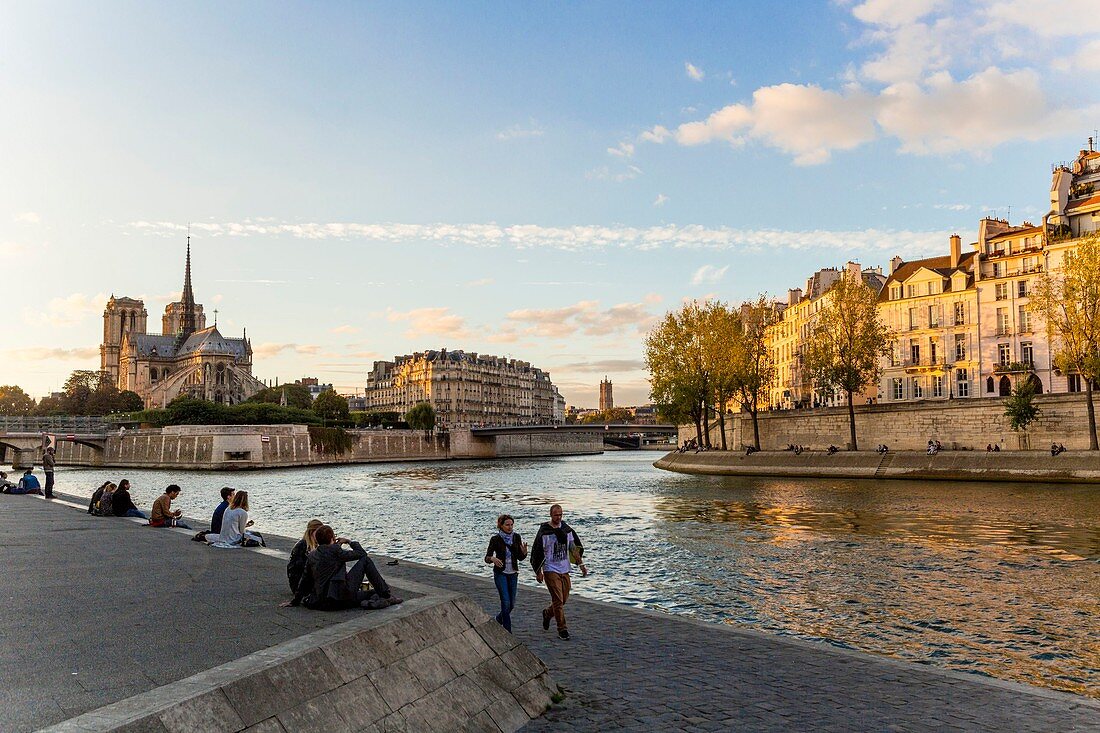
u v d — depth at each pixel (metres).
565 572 16.56
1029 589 24.31
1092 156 84.81
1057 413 70.06
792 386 127.38
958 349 90.75
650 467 121.25
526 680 12.43
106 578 17.47
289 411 170.25
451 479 94.94
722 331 90.62
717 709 12.02
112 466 139.25
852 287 81.50
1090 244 66.06
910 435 80.25
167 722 7.97
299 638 10.68
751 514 46.06
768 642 16.00
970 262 94.75
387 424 196.88
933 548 32.16
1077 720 11.63
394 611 12.34
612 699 12.50
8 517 33.59
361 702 9.95
